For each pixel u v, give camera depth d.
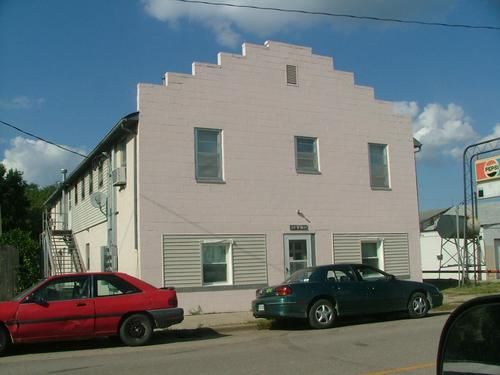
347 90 20.69
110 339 12.65
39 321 10.85
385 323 14.20
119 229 18.86
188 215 17.33
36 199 56.47
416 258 21.41
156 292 11.87
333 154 20.11
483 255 33.94
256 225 18.36
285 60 19.53
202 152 17.84
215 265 17.73
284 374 8.23
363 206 20.50
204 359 9.68
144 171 16.88
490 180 32.44
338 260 19.69
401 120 21.80
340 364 8.87
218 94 18.20
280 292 13.60
